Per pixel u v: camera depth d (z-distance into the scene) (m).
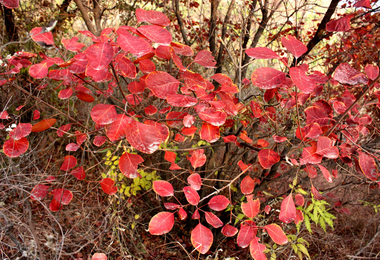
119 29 0.57
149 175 2.59
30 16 4.43
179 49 0.92
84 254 2.41
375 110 2.30
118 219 2.46
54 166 2.57
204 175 3.32
